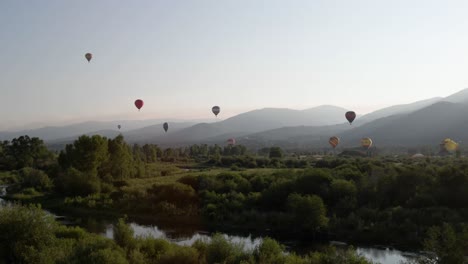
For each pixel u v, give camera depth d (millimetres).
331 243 42344
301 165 98562
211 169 100812
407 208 47438
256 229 49000
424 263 23219
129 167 87875
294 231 47000
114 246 29750
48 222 31062
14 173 106375
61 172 81812
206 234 47438
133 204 61750
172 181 71750
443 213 43844
